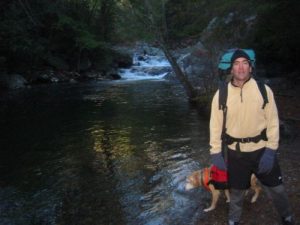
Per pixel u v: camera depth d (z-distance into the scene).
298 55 16.11
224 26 13.69
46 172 7.14
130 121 11.09
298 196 5.23
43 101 15.30
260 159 3.74
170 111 12.34
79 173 7.02
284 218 4.02
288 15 13.39
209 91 12.96
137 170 7.00
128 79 24.27
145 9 14.66
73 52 25.89
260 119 3.68
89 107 13.61
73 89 19.12
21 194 6.18
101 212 5.38
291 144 7.88
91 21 28.11
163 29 15.47
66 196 6.02
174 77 22.36
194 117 11.27
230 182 3.92
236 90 3.69
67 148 8.60
